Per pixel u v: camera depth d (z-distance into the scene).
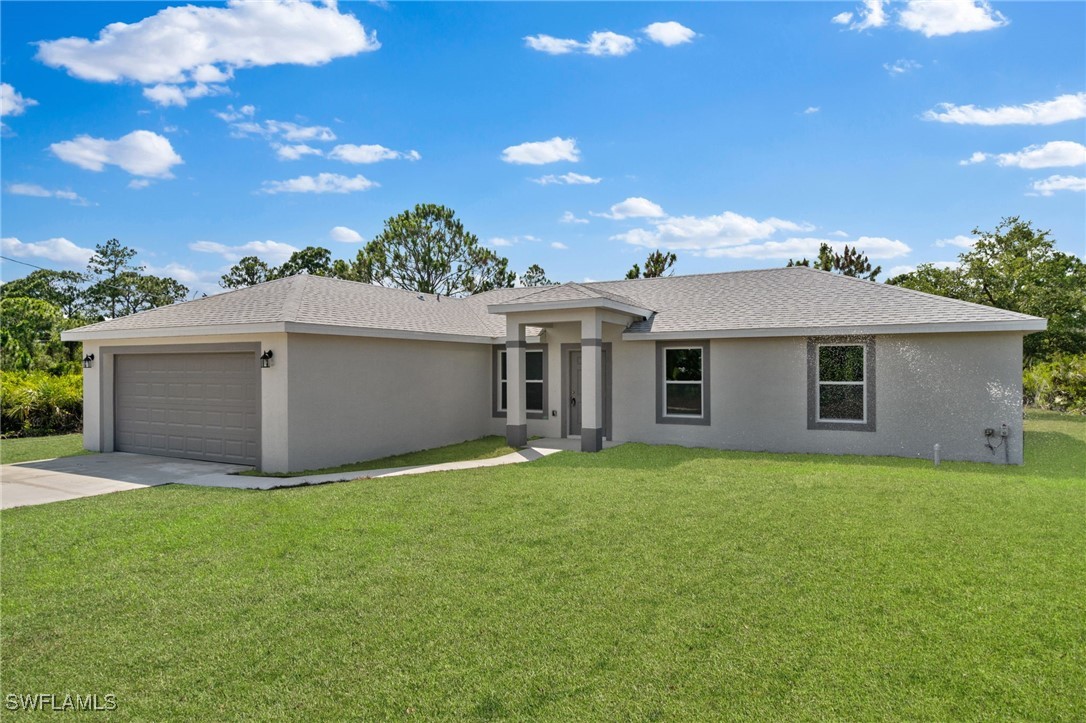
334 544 6.53
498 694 3.66
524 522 7.28
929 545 6.20
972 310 11.95
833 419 13.01
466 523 7.28
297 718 3.45
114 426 14.62
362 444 13.17
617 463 11.78
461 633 4.45
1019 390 11.50
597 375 13.49
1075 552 5.95
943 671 3.84
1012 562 5.69
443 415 15.61
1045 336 22.00
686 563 5.78
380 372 13.70
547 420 16.52
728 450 13.70
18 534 7.08
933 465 11.31
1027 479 9.68
